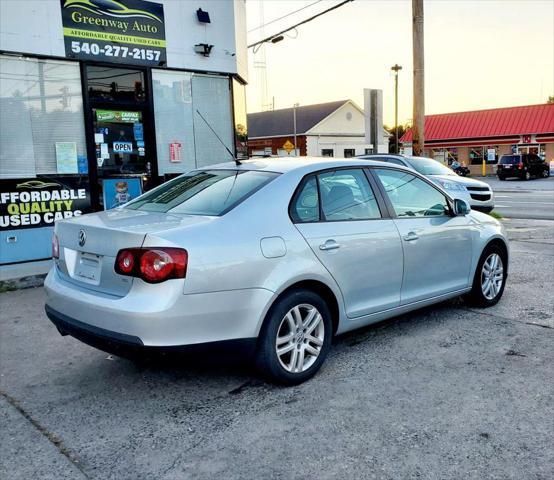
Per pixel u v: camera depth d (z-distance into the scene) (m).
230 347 3.58
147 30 8.73
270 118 60.88
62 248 4.02
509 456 3.00
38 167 7.81
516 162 35.38
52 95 7.88
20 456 3.13
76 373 4.32
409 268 4.73
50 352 4.79
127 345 3.37
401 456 3.02
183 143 9.46
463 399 3.67
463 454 3.03
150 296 3.33
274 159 4.74
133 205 4.50
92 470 2.98
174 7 9.04
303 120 57.03
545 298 6.09
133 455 3.12
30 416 3.61
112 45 8.35
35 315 5.89
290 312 3.86
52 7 7.72
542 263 7.97
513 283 6.80
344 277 4.20
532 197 22.00
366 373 4.14
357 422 3.40
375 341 4.82
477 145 45.75
